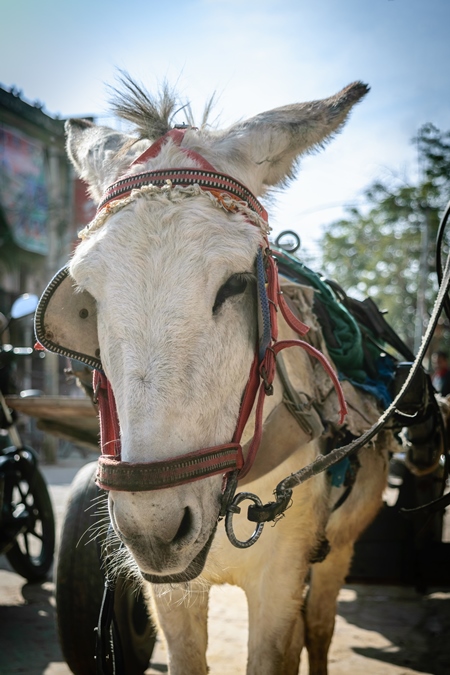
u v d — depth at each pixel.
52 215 18.47
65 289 2.03
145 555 1.70
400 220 23.28
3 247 18.02
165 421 1.67
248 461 2.01
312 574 3.37
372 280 26.75
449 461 3.35
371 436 2.20
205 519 1.80
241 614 4.70
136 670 3.26
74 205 19.19
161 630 2.50
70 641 3.13
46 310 2.00
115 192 1.96
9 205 17.95
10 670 3.68
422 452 3.34
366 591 5.21
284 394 2.37
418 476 3.91
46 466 13.79
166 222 1.80
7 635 4.22
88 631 3.09
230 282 1.84
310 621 3.33
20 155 18.09
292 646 2.94
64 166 19.20
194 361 1.73
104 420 2.04
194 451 1.72
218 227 1.81
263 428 2.29
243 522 2.35
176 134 2.12
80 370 3.10
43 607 4.78
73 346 2.04
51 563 5.42
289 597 2.45
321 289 3.06
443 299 2.50
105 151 2.37
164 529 1.68
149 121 2.20
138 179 1.95
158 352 1.70
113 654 2.65
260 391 2.03
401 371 3.07
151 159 2.04
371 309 3.66
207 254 1.77
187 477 1.69
